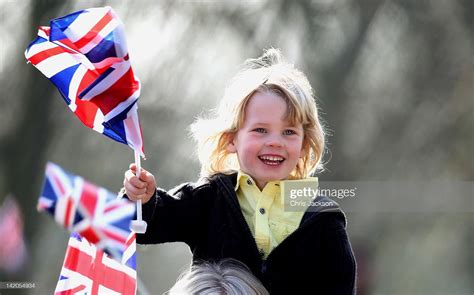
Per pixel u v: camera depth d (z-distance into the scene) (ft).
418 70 163.32
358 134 159.63
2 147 162.71
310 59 160.25
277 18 161.99
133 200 37.22
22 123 162.81
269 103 39.99
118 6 159.12
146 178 37.29
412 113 160.97
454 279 149.79
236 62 162.30
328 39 161.38
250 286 37.09
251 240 39.29
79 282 37.27
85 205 32.86
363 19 161.58
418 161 157.58
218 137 41.65
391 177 156.04
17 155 162.61
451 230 135.95
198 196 40.86
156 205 39.60
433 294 146.72
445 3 163.94
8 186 160.97
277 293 39.09
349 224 125.70
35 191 160.56
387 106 160.76
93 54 35.60
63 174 32.48
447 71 162.91
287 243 39.27
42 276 148.97
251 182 40.52
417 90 162.30
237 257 39.32
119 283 36.58
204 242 40.57
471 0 163.43
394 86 162.50
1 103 163.43
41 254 151.33
